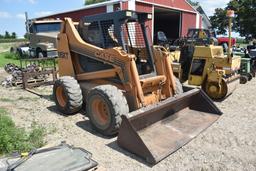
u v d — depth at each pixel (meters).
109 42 5.79
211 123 5.69
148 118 4.87
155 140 4.68
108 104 4.95
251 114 6.57
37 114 6.48
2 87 9.49
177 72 8.30
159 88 5.84
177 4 20.42
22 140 4.77
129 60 5.17
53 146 3.88
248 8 37.47
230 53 7.58
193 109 6.07
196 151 4.65
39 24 16.42
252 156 4.53
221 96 7.69
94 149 4.69
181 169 4.12
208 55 7.73
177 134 5.02
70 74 6.62
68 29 6.49
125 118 4.43
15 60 18.42
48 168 3.21
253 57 11.45
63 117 6.24
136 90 5.16
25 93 8.55
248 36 38.47
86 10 17.64
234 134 5.34
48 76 10.72
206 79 7.84
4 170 3.18
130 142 4.47
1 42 48.34
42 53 15.83
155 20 27.67
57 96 6.43
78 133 5.35
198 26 23.67
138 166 4.18
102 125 5.17
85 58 6.34
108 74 5.74
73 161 3.38
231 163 4.31
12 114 6.49
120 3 15.63
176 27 26.02
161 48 6.12
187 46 8.41
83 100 6.32
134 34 5.96
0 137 4.50
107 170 4.06
